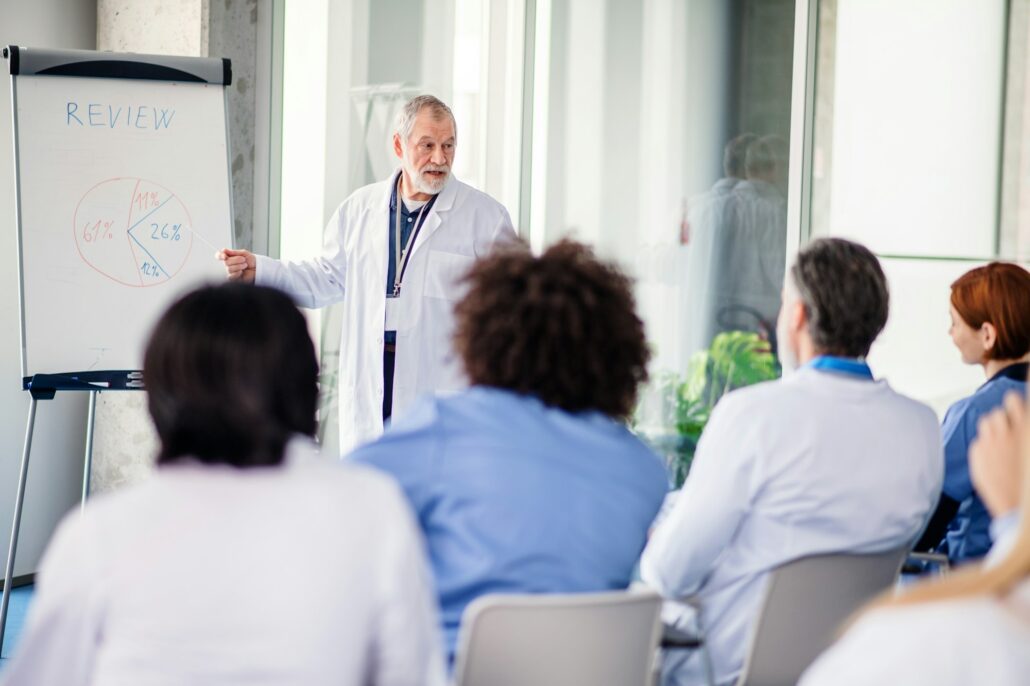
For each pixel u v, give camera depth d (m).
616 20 4.34
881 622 0.74
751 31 4.15
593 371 1.67
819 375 2.01
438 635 1.31
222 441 1.24
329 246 3.73
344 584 1.22
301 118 4.50
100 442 4.50
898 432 2.00
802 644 1.95
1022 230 3.85
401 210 3.66
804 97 4.08
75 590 1.20
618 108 4.36
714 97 4.22
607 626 1.58
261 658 1.19
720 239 4.25
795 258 2.09
